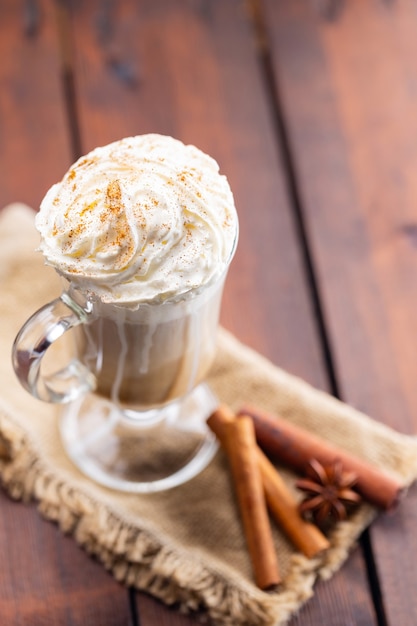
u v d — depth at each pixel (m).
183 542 0.67
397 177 0.78
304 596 0.65
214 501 0.68
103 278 0.58
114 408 0.71
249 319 0.74
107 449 0.70
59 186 0.61
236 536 0.67
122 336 0.62
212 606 0.65
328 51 0.82
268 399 0.71
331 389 0.72
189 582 0.65
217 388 0.72
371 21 0.83
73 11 0.83
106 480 0.69
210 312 0.63
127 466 0.69
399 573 0.67
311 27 0.83
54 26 0.82
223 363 0.72
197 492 0.69
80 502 0.68
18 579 0.66
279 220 0.77
